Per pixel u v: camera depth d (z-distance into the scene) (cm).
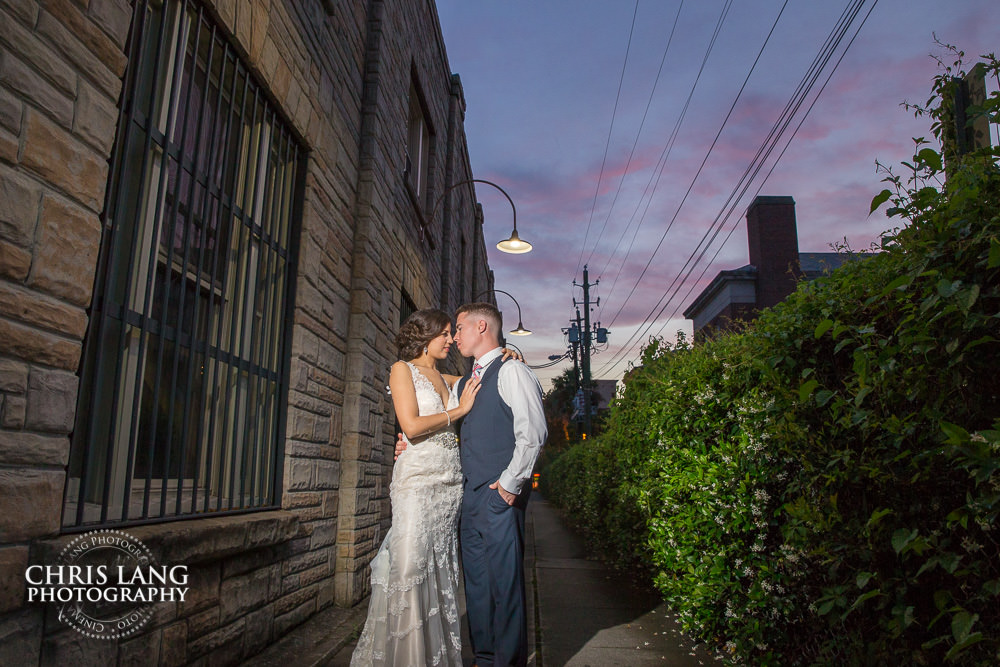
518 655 279
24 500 176
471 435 304
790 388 247
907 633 195
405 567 265
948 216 172
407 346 304
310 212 411
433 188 980
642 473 495
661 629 391
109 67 217
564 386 5209
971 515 159
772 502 284
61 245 193
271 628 343
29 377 181
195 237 317
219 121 327
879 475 194
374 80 552
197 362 315
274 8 355
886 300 199
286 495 371
